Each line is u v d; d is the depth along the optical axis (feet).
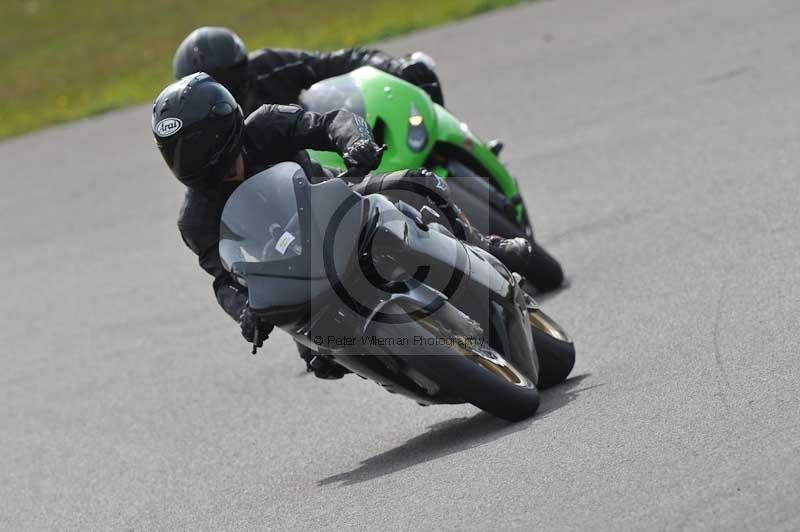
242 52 86.89
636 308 82.07
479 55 186.39
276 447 77.30
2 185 182.91
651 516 46.03
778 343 64.85
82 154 191.42
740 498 45.52
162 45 260.62
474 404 61.62
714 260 86.94
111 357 108.88
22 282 138.92
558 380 71.15
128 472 80.48
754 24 163.43
